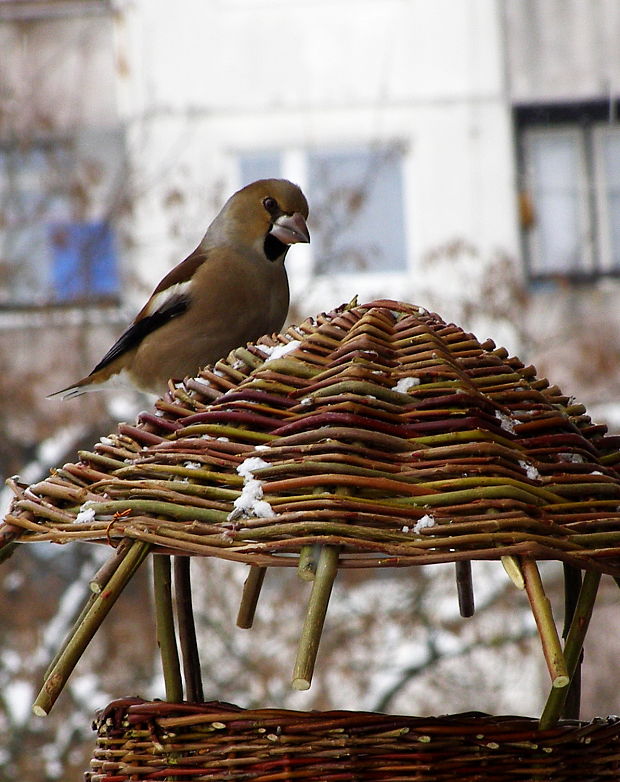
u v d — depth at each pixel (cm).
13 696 1216
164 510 301
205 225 1289
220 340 575
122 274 1352
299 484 296
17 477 345
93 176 1347
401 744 302
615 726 317
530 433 326
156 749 311
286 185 581
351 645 1152
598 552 289
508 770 303
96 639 1183
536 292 1592
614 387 1263
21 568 1250
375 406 315
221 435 318
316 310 1295
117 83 1573
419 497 294
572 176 1634
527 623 1179
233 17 1638
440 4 1639
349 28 1659
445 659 1177
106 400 1287
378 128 1455
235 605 1152
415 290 1286
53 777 1159
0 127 1382
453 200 1633
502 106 1639
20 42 1516
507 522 286
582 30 1622
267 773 304
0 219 1344
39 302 1321
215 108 1628
